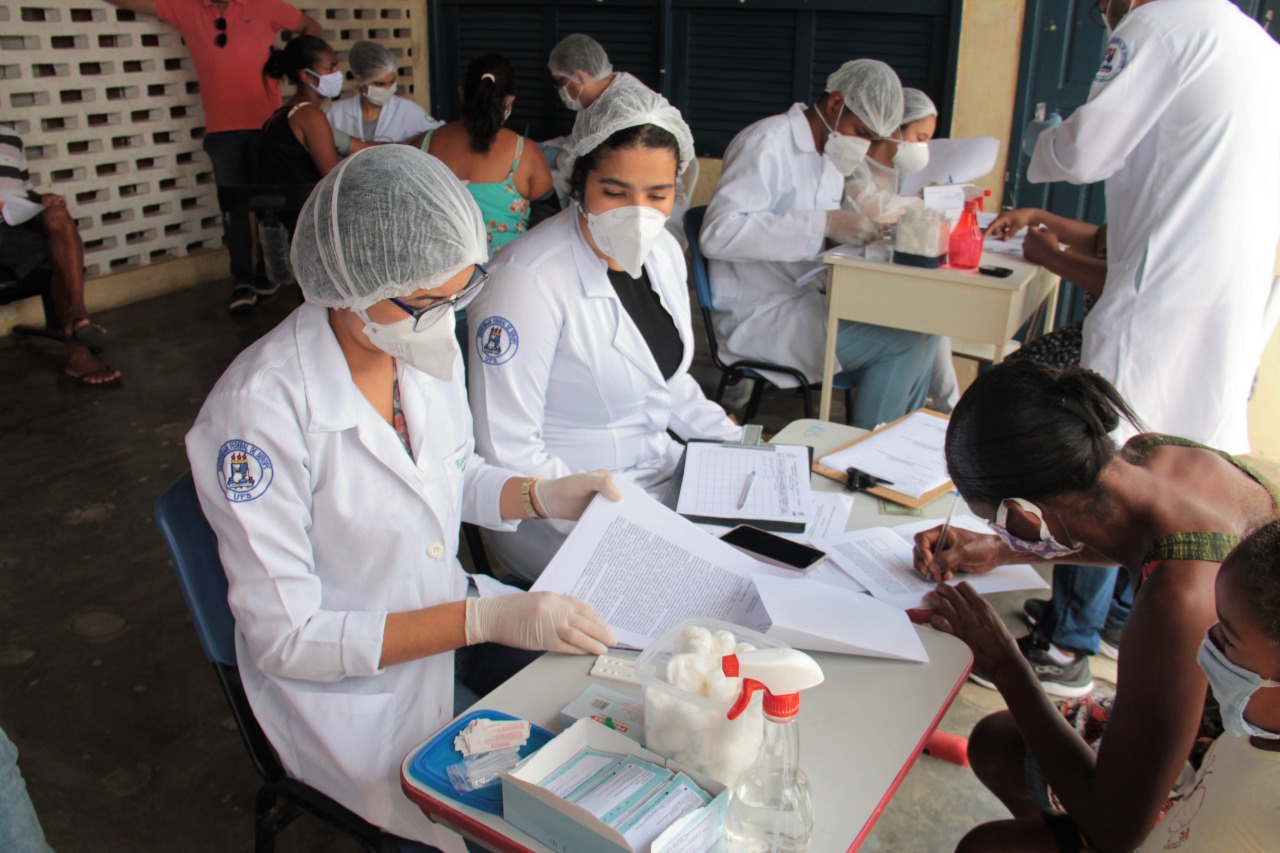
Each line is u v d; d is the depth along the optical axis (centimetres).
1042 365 126
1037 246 279
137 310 495
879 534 162
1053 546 140
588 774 102
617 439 199
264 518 124
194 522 130
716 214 311
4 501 316
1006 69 426
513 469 179
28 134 445
